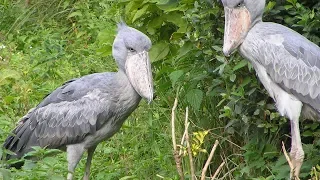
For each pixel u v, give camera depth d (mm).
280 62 6879
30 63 10680
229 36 6938
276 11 7523
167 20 8227
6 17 13117
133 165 8109
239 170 7586
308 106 6992
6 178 6508
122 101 7266
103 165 8086
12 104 9023
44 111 7523
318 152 7355
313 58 6918
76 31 12164
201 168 7793
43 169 6746
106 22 11531
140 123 8633
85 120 7312
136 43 7176
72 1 12898
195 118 8055
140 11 8359
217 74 7738
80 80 7512
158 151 8008
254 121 7523
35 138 7555
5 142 7684
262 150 7547
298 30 7586
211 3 7645
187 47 7809
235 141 7867
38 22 12789
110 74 7422
